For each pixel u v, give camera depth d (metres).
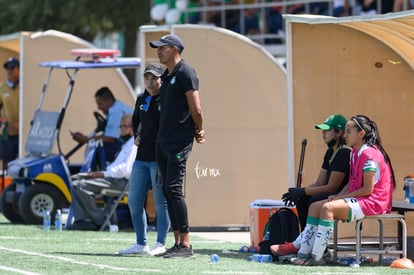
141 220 39.12
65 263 35.66
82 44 62.38
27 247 41.38
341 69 43.41
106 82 63.94
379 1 67.50
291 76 43.12
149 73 38.72
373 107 43.72
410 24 40.00
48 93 62.50
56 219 49.91
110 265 35.19
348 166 37.38
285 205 39.56
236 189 51.75
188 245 37.94
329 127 38.09
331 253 38.56
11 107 62.44
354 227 42.97
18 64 62.44
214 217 51.47
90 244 42.97
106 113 53.84
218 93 51.59
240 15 74.62
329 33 43.31
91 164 52.78
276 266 35.28
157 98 38.94
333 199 36.12
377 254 37.88
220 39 51.34
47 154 53.00
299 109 43.22
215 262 36.44
